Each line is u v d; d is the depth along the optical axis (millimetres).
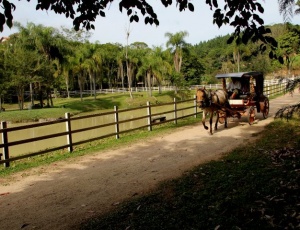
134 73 67625
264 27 3887
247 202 4859
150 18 4676
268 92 27484
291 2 3924
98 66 49188
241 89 14273
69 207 5566
